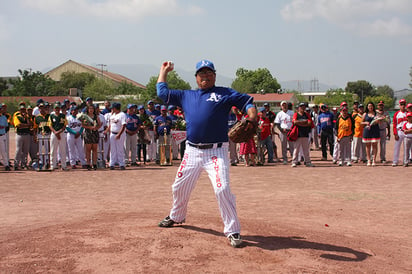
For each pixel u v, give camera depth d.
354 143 15.09
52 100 49.47
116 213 6.69
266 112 14.62
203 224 5.64
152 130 15.83
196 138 4.95
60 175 11.82
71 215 6.63
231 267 4.11
